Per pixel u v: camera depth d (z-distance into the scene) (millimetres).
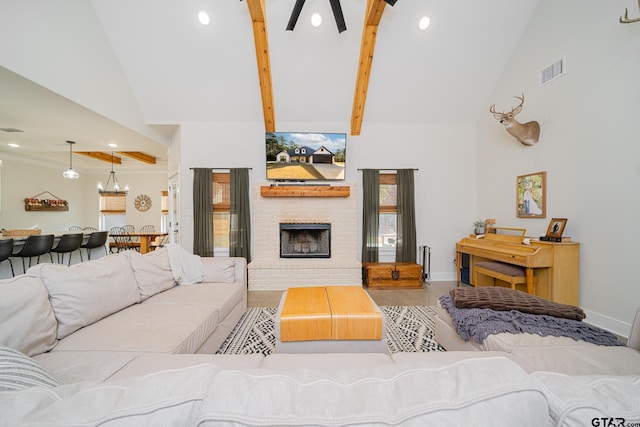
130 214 7930
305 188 4102
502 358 510
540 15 3156
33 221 6391
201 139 4301
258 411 405
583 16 2695
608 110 2500
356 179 4430
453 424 385
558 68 2963
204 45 3391
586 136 2691
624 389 438
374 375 501
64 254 4344
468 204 4520
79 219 7609
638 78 2291
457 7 3154
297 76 3758
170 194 4887
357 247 4391
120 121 3553
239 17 3164
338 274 3930
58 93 2646
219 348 2107
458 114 4336
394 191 4480
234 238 4254
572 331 1480
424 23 3254
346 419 393
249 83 3820
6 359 707
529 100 3352
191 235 4332
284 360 1194
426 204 4496
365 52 3426
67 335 1471
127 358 1269
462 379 455
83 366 1191
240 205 4262
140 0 2998
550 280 2789
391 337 2355
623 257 2398
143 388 456
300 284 3898
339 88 3928
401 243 4367
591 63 2633
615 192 2453
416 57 3592
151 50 3418
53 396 460
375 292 3748
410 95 4055
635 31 2299
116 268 1929
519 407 405
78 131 3861
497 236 3623
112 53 3355
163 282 2320
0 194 5762
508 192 3783
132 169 7809
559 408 407
